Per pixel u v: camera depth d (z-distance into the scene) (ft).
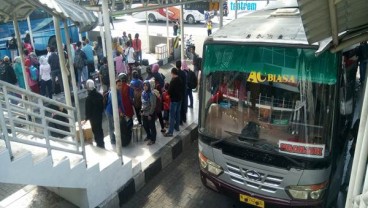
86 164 18.90
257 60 16.28
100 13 20.45
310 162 15.56
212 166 18.29
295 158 15.71
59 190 20.66
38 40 52.19
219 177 18.20
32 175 15.92
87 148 21.83
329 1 10.32
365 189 8.24
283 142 15.99
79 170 18.33
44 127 16.48
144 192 22.56
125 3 22.35
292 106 15.84
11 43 45.73
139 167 22.94
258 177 16.76
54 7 15.61
